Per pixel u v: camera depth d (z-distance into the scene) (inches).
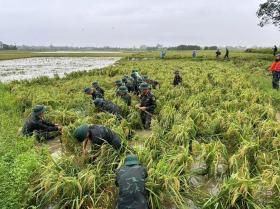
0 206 260.8
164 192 306.2
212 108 581.6
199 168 372.5
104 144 357.7
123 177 271.3
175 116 502.9
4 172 294.0
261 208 284.7
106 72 1359.5
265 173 323.6
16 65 2728.8
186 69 1333.7
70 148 419.2
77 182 301.0
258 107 558.3
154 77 1045.2
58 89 903.7
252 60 2031.3
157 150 390.6
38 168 324.5
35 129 479.8
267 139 412.8
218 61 2070.6
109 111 520.7
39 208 300.0
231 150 431.5
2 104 689.0
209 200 298.2
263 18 2474.2
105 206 299.9
